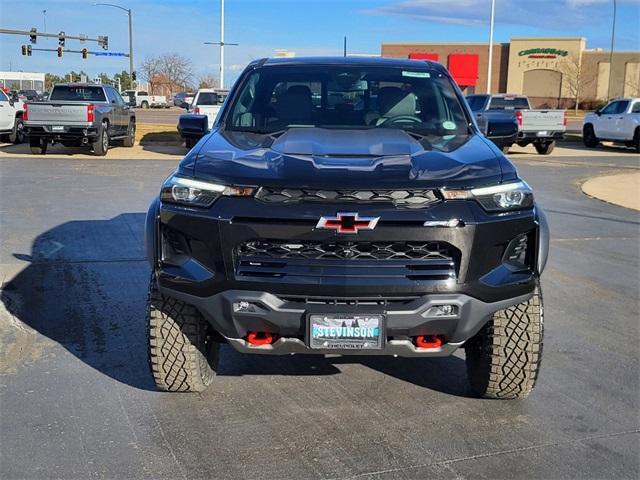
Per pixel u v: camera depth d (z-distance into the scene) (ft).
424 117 15.28
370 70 16.49
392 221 10.73
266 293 11.00
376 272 10.85
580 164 65.36
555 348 16.40
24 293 20.24
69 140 61.87
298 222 10.80
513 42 219.82
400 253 10.95
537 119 71.92
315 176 11.05
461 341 11.55
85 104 60.54
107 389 13.82
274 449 11.50
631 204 40.04
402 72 16.40
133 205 35.73
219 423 12.42
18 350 15.88
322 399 13.48
